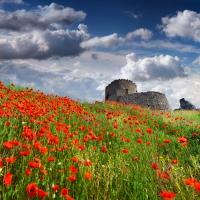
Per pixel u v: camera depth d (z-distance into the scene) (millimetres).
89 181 3539
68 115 8227
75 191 3340
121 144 6496
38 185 3295
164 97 37094
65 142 4715
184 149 6477
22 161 3756
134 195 3379
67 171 3746
